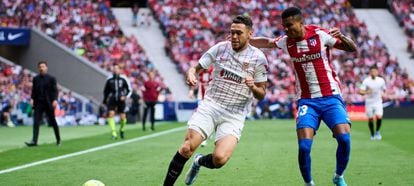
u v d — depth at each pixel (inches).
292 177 1059.3
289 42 870.4
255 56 829.2
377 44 4379.9
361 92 2014.0
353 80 4037.9
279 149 1584.6
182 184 979.3
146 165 1236.5
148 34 4296.3
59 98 3216.0
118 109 2039.9
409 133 2294.5
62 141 1903.3
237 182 1003.3
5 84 3309.5
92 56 3764.8
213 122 832.3
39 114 1731.1
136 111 3191.4
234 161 1295.5
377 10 4945.9
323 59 863.1
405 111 3791.8
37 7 3905.0
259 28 4352.9
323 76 860.6
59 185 976.3
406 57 4446.4
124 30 4293.8
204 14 4335.6
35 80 1722.4
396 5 4815.5
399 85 4062.5
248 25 818.8
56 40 3698.3
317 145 1726.1
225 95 832.3
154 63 4042.8
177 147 1664.6
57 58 3659.0
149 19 4375.0
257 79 835.4
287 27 851.4
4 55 3801.7
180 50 4062.5
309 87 864.3
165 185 834.2
